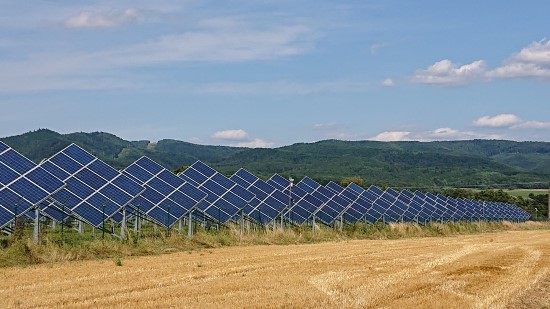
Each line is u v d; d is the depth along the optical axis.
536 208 146.50
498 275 25.45
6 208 30.48
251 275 24.03
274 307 17.28
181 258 30.38
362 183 134.62
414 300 18.92
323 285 21.36
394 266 28.16
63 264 27.03
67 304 17.34
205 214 45.78
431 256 33.56
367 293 19.86
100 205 36.69
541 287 22.52
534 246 43.09
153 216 41.03
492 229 84.94
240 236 42.81
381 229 60.91
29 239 30.19
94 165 40.41
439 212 81.69
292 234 46.66
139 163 47.16
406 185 164.00
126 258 30.12
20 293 19.02
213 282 21.80
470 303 18.61
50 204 37.69
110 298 18.33
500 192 153.00
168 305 17.39
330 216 57.09
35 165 34.84
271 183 61.16
